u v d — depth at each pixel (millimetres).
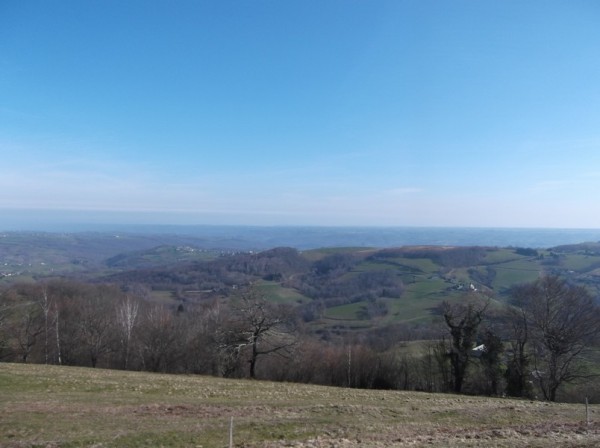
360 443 18984
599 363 47750
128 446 17672
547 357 48938
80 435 18812
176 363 57469
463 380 50250
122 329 61281
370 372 53250
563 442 19734
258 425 21516
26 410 22672
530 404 32719
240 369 53500
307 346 55469
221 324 55469
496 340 48781
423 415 26172
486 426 24031
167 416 23047
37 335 60469
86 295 74500
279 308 54469
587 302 48219
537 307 48156
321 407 27031
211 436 19484
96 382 32406
